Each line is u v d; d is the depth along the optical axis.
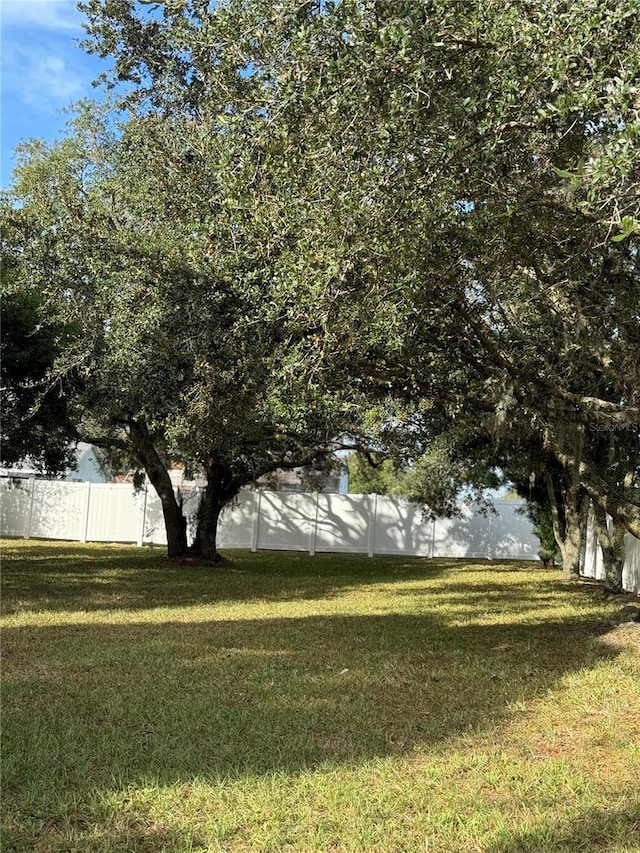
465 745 4.89
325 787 4.18
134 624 9.26
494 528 23.42
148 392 9.25
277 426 11.90
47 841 3.52
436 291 6.04
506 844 3.51
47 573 14.45
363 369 7.09
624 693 6.12
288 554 22.48
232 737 4.99
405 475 23.66
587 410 7.26
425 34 4.23
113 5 8.45
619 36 4.20
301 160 4.91
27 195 11.64
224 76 5.30
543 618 10.16
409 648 8.01
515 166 5.28
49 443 12.88
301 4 4.60
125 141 9.14
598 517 13.16
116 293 8.22
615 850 3.49
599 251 6.08
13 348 10.37
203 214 7.49
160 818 3.80
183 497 21.48
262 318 6.73
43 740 4.82
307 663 7.21
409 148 4.68
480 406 7.75
